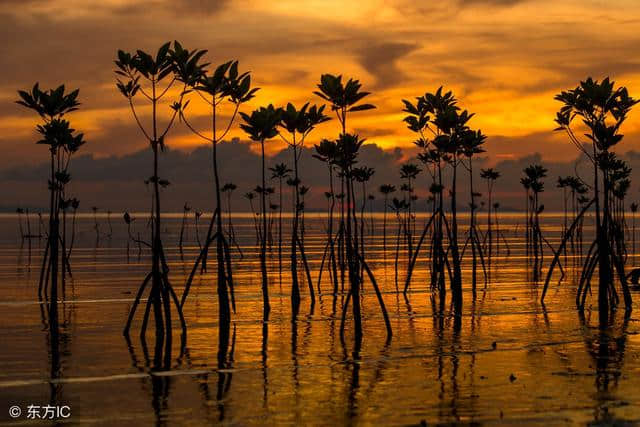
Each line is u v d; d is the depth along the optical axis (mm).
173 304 33031
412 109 34281
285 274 48438
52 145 25953
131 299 34906
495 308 31453
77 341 23875
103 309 31406
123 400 16875
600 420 15273
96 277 46188
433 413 15797
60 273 48719
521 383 18266
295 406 16359
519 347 22812
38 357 21375
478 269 51938
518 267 53719
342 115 24375
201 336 24812
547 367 20000
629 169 43906
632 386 17969
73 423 15188
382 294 36719
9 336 24750
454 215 33875
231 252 73125
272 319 28594
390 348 22719
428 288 39281
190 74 23438
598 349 22484
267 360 21031
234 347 22891
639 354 21734
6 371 19609
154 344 23406
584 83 28453
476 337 24562
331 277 45438
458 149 34500
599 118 28938
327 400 16844
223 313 26219
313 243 90750
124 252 73375
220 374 19375
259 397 17109
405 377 18953
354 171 45000
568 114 29484
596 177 29328
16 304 33031
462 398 16953
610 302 30406
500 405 16359
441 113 32969
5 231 153250
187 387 18031
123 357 21391
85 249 79250
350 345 23234
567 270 50969
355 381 18547
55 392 17578
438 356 21500
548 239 101188
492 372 19469
